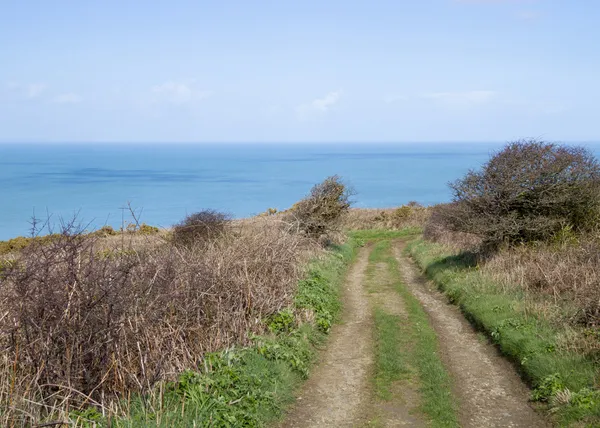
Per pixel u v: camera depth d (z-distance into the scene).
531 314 11.44
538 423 7.48
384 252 26.89
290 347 10.10
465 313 13.57
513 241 17.16
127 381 7.72
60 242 7.85
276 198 97.62
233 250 12.38
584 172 16.72
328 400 8.57
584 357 8.59
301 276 15.10
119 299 7.98
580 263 13.27
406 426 7.58
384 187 134.38
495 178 17.20
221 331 9.66
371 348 11.22
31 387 6.94
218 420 6.88
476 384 9.16
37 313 7.37
